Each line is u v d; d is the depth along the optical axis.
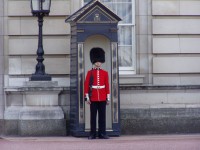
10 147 26.48
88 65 30.62
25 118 30.67
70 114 30.89
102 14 30.00
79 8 32.47
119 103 30.25
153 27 32.72
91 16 29.94
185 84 32.69
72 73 30.67
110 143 27.50
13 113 31.12
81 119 29.94
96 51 29.66
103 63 30.58
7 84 32.34
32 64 32.28
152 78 32.69
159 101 32.22
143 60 32.78
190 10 32.88
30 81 30.83
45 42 32.22
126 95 32.03
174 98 32.31
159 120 32.09
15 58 32.31
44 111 30.81
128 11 33.06
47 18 32.25
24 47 32.25
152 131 32.03
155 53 32.72
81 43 29.89
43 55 32.16
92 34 29.94
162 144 27.05
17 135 31.02
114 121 30.28
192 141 28.14
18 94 31.17
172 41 32.81
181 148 25.88
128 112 31.91
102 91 29.47
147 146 26.47
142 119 31.95
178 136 30.88
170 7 32.81
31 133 30.69
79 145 26.88
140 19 32.81
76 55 29.94
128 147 26.22
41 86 30.78
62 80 32.22
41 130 30.73
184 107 32.31
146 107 32.06
